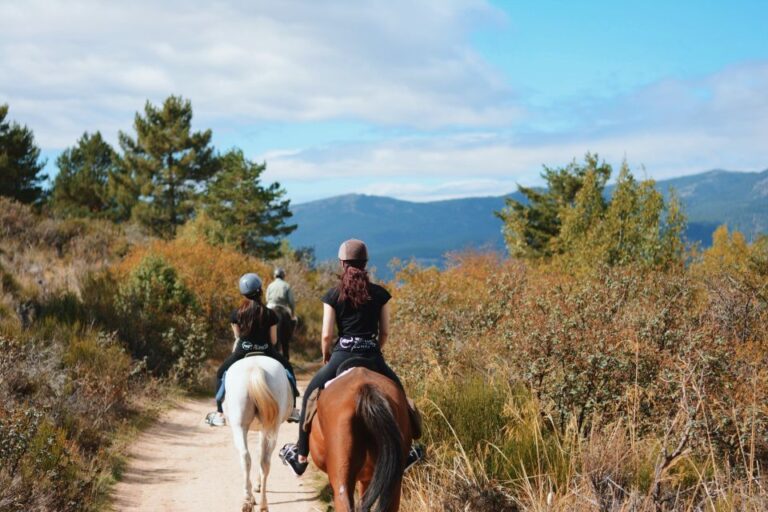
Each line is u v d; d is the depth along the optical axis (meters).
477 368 9.63
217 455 10.53
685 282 10.46
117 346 13.82
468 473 6.60
